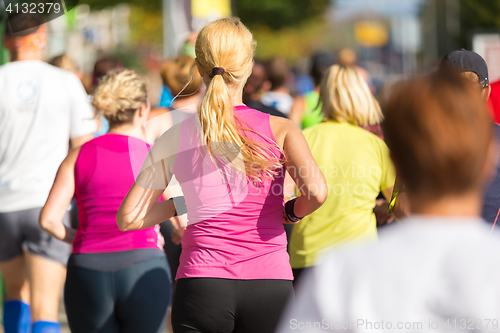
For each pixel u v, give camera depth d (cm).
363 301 312
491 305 297
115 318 824
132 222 676
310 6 9425
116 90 832
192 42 1481
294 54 10294
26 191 1011
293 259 927
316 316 323
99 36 7362
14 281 1067
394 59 8625
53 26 2734
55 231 834
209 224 660
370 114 927
